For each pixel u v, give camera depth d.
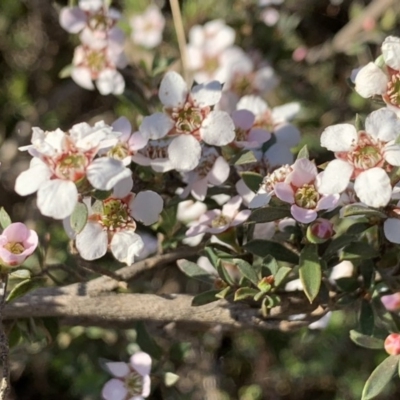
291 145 0.27
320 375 0.40
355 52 0.38
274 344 0.40
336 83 0.42
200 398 0.37
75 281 0.28
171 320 0.25
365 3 0.45
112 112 0.43
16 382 0.39
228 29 0.35
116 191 0.23
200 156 0.24
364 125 0.23
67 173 0.22
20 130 0.40
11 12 0.44
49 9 0.41
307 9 0.43
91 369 0.34
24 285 0.23
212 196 0.26
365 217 0.23
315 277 0.23
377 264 0.24
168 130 0.24
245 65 0.35
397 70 0.23
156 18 0.38
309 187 0.23
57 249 0.34
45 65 0.44
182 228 0.26
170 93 0.24
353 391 0.39
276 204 0.23
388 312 0.25
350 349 0.39
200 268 0.25
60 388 0.39
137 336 0.26
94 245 0.23
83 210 0.22
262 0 0.38
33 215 0.36
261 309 0.24
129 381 0.25
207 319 0.24
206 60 0.35
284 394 0.40
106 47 0.29
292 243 0.24
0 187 0.40
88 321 0.26
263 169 0.25
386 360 0.23
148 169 0.25
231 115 0.25
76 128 0.22
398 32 0.37
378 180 0.22
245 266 0.24
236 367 0.40
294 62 0.41
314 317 0.24
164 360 0.26
